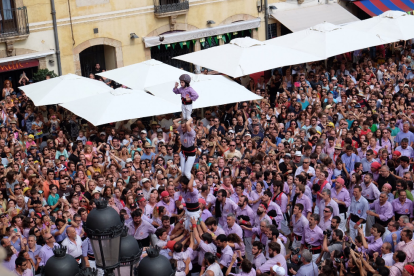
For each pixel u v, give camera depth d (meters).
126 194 11.32
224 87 17.70
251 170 13.42
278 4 26.80
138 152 14.41
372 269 9.11
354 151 14.15
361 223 11.73
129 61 22.94
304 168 13.16
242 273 9.05
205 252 9.29
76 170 13.62
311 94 19.59
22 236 10.15
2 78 20.33
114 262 4.68
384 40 22.72
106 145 14.80
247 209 10.98
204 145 14.80
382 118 17.94
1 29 19.59
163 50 24.20
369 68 23.20
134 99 16.42
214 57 20.00
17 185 11.81
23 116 18.36
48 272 4.73
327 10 27.86
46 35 20.61
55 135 16.95
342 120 16.08
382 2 28.72
